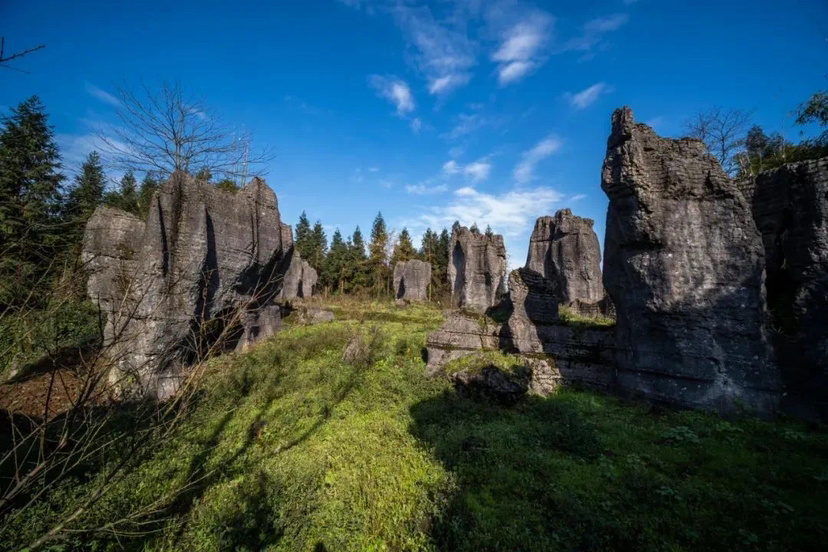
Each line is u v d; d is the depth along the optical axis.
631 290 11.01
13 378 9.57
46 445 7.04
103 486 4.02
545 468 6.70
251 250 14.08
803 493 5.84
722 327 9.58
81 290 4.84
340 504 5.86
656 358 10.38
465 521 5.36
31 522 5.00
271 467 6.93
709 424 8.69
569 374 12.21
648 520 5.23
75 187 7.60
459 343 13.17
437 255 62.69
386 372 12.79
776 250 9.98
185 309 11.09
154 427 4.59
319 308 25.33
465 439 7.73
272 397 10.66
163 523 5.41
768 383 9.04
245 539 5.17
